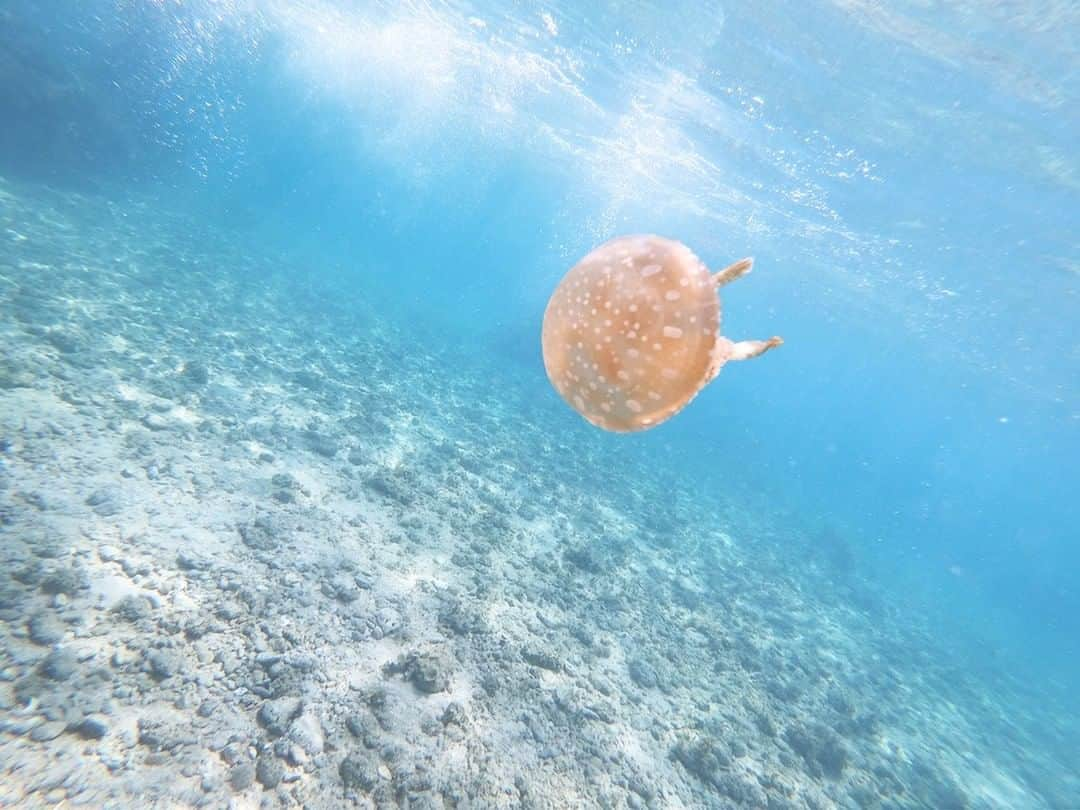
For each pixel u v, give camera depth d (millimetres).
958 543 49188
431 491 10250
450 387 18578
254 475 8242
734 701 8461
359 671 5602
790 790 7105
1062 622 35375
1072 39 9109
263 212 47094
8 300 9961
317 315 19781
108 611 5051
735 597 12727
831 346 60969
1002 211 14953
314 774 4480
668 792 6129
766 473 34344
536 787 5348
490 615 7520
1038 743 12992
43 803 3682
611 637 8539
